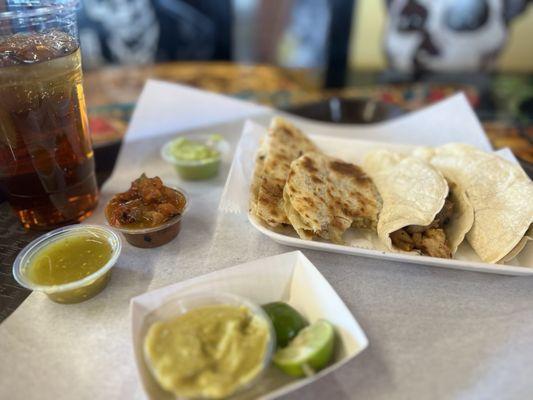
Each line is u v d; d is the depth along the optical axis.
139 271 0.27
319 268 0.28
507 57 0.79
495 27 0.76
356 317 0.24
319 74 0.64
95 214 0.32
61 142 0.27
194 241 0.30
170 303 0.22
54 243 0.26
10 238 0.30
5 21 0.25
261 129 0.38
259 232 0.31
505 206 0.29
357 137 0.44
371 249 0.29
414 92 0.58
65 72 0.26
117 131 0.45
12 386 0.21
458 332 0.24
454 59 0.79
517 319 0.24
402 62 0.81
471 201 0.31
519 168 0.31
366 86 0.61
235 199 0.30
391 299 0.26
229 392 0.18
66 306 0.25
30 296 0.26
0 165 0.27
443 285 0.27
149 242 0.29
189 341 0.19
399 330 0.24
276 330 0.22
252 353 0.19
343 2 0.80
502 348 0.23
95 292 0.25
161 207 0.28
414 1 0.75
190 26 0.84
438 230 0.29
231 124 0.46
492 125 0.48
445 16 0.75
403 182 0.31
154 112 0.44
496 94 0.57
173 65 0.64
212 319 0.21
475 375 0.21
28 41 0.26
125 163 0.40
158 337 0.20
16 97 0.24
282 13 0.83
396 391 0.20
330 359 0.21
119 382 0.21
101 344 0.23
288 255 0.25
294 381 0.20
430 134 0.43
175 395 0.19
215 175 0.38
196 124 0.45
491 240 0.28
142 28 0.83
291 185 0.29
